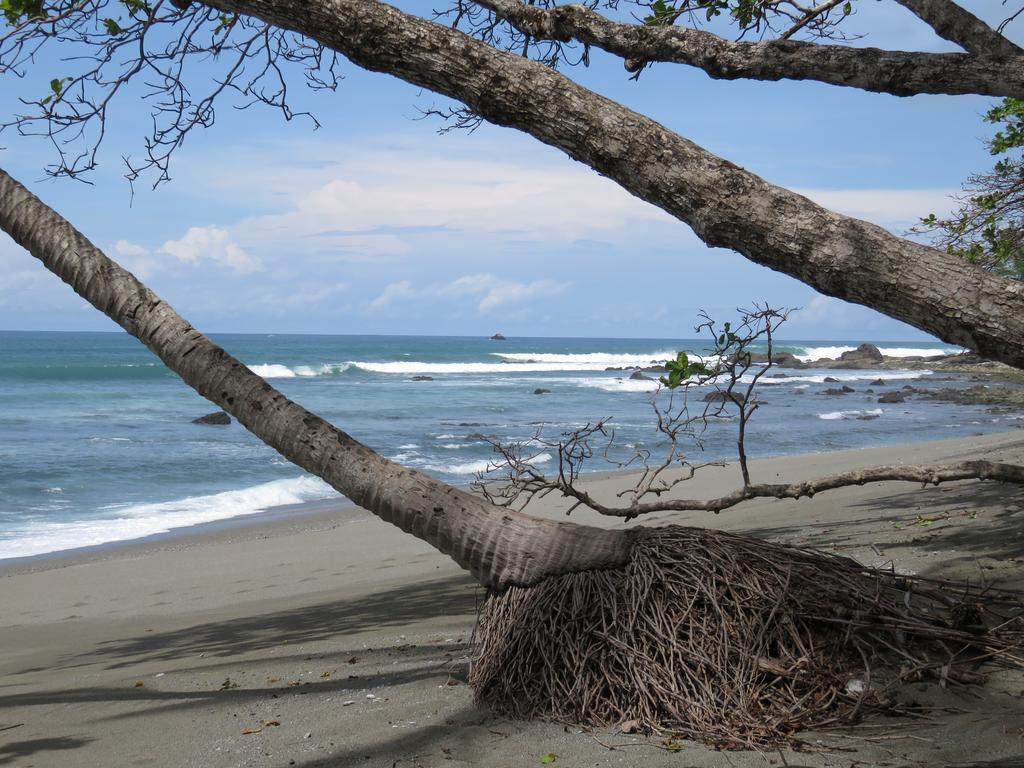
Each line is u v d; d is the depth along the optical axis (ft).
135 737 12.78
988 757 9.75
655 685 11.43
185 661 18.94
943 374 226.99
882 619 12.21
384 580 29.14
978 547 19.81
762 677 11.60
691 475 16.10
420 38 8.49
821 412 116.47
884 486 34.40
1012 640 12.47
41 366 181.68
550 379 193.98
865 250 7.27
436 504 12.47
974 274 7.08
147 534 44.98
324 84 20.44
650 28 11.35
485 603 13.25
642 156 7.89
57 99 17.66
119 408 117.91
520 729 11.55
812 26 15.97
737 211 7.60
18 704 15.96
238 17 19.80
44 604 30.83
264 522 47.91
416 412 117.91
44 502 54.44
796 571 12.54
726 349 13.66
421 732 11.66
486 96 8.37
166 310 12.57
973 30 10.16
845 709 11.22
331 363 240.94
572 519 38.01
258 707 13.73
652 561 12.41
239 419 12.34
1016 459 44.86
